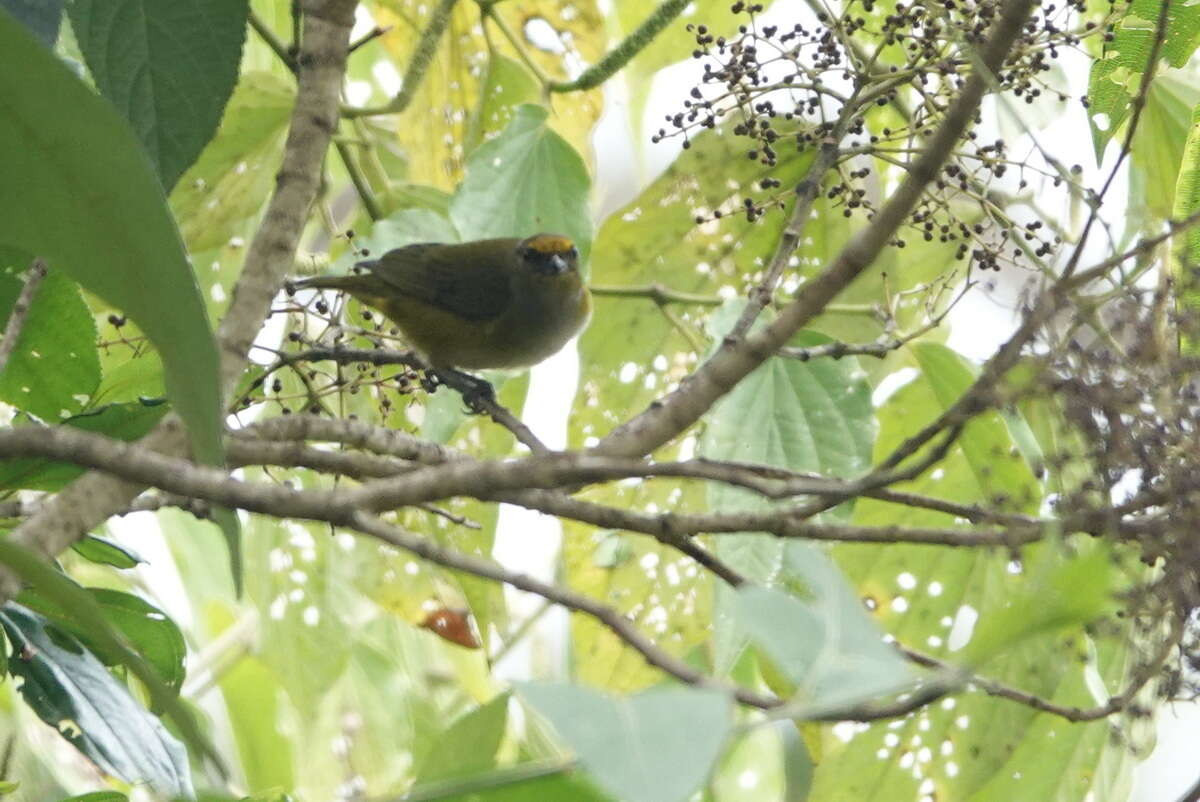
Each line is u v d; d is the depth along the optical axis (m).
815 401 8.04
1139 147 8.68
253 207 9.42
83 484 5.19
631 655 8.73
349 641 9.12
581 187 9.19
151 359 6.43
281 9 10.68
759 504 7.62
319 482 9.41
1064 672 8.34
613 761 2.60
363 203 9.72
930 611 9.13
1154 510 4.71
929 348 8.84
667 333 9.41
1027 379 4.52
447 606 9.17
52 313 6.13
